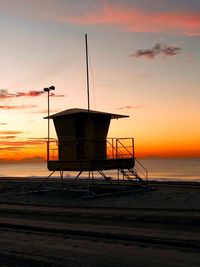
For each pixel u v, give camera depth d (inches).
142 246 546.6
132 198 1168.2
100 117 1312.7
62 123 1322.6
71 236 650.2
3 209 1050.1
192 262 455.5
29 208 1043.9
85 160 1245.7
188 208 890.7
